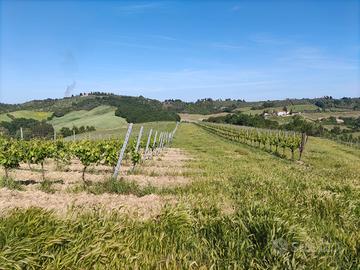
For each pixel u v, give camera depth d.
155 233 7.48
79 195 13.38
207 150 48.78
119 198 12.91
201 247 7.21
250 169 23.89
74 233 6.69
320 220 9.78
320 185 14.80
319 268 6.48
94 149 18.61
